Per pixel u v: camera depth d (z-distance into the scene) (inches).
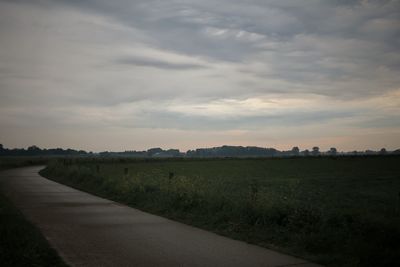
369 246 314.0
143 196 669.9
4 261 287.9
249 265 290.7
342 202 713.6
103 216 522.9
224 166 2864.2
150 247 346.0
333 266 286.8
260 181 1338.6
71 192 875.4
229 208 487.5
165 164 3213.6
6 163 2751.0
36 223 464.8
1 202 605.6
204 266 288.8
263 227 410.3
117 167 2479.1
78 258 309.7
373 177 1695.4
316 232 368.5
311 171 2245.3
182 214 513.0
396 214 491.2
